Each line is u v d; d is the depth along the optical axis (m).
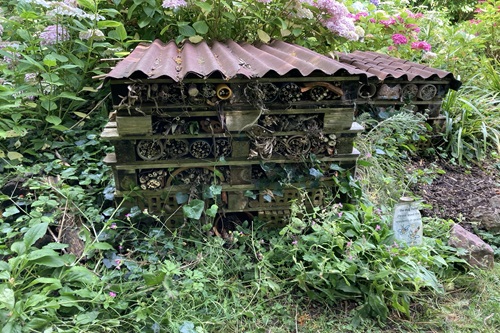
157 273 1.60
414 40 3.77
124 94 1.64
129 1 2.78
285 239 1.85
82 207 1.92
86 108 2.67
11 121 2.22
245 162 1.87
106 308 1.42
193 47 2.31
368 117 2.78
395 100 2.86
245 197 1.94
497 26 4.39
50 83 2.20
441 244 1.94
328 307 1.66
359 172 2.32
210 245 1.73
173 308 1.53
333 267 1.65
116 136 1.73
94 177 2.08
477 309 1.70
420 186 2.60
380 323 1.60
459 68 3.92
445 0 6.84
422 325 1.62
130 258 1.74
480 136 3.15
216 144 1.83
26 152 2.27
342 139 1.93
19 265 1.47
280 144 1.89
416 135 2.84
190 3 2.62
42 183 1.99
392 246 1.75
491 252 1.92
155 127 1.75
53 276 1.50
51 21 2.47
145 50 2.16
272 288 1.62
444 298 1.75
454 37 3.94
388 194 2.31
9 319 1.27
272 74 1.69
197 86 1.67
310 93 1.79
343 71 1.74
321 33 2.68
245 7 2.53
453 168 2.88
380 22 3.72
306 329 1.56
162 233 1.81
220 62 1.96
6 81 2.46
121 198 1.88
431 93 2.87
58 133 2.46
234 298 1.60
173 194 1.88
